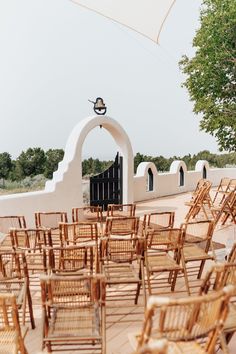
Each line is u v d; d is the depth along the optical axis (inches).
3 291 135.8
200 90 677.9
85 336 99.9
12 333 98.8
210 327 85.2
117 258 160.1
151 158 1141.1
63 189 331.9
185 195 532.4
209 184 340.8
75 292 113.1
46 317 101.4
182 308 84.8
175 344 93.9
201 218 347.6
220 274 103.0
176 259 172.7
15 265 163.6
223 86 663.8
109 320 146.9
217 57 636.7
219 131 690.2
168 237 181.3
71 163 338.0
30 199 301.7
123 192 399.2
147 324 76.2
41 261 183.9
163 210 407.5
